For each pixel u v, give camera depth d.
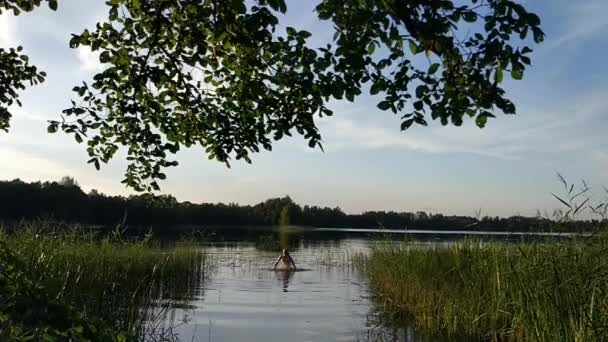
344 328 11.17
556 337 6.77
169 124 6.36
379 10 4.07
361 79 4.81
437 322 10.80
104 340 3.65
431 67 4.43
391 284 15.15
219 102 6.24
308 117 5.58
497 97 4.06
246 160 6.15
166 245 25.64
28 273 3.69
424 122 4.57
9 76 7.13
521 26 3.77
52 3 5.07
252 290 17.16
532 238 9.12
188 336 10.22
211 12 5.00
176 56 5.90
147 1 5.59
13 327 3.47
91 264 12.16
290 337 10.36
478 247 13.23
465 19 3.86
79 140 6.09
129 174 6.57
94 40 5.80
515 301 8.53
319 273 22.69
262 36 4.63
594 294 6.66
